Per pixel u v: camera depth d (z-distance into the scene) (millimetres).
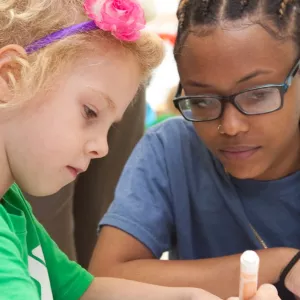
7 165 649
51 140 627
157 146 933
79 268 788
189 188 903
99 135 662
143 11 664
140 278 819
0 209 658
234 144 771
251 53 709
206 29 719
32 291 535
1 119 621
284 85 732
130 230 858
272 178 853
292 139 819
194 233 922
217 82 729
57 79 617
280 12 724
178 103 797
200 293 723
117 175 1290
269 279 785
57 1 630
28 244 727
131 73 670
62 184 672
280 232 872
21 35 622
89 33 633
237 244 901
